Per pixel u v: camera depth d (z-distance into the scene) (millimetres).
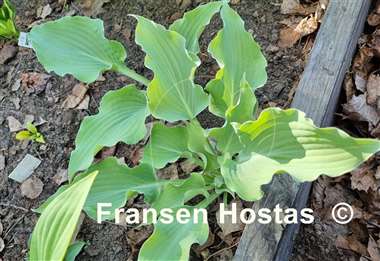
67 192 574
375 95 812
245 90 630
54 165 880
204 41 907
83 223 818
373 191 764
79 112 907
